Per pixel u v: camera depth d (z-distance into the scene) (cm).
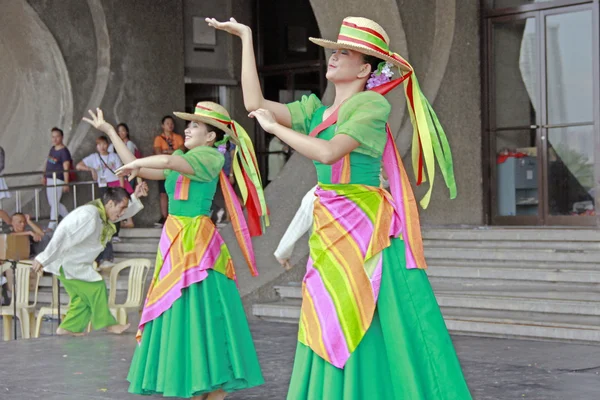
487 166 1432
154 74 1844
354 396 452
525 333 935
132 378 684
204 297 676
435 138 489
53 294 1207
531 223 1401
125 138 1738
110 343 1012
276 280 1192
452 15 1399
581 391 704
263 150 2005
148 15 1839
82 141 1775
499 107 1428
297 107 489
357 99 459
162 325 678
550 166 1395
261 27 2003
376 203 471
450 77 1397
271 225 1262
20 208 1883
